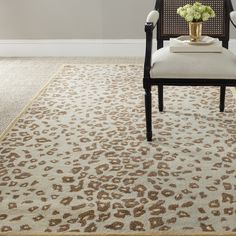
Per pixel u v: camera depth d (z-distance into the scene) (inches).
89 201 64.0
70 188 67.6
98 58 152.3
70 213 61.1
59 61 148.4
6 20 153.9
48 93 112.9
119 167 73.8
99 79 125.0
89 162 75.8
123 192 66.2
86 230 57.2
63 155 78.6
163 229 57.0
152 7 148.8
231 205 62.0
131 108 101.0
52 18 152.8
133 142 83.1
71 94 112.0
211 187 66.9
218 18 96.4
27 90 116.4
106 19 151.6
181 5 96.3
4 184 69.2
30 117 96.8
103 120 94.3
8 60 151.3
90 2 149.9
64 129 90.0
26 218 60.1
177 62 78.4
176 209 61.4
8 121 95.1
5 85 121.3
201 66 77.3
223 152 78.2
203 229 56.7
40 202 63.9
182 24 97.1
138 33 152.4
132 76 127.4
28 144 83.3
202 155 77.2
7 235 56.4
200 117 94.8
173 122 92.2
